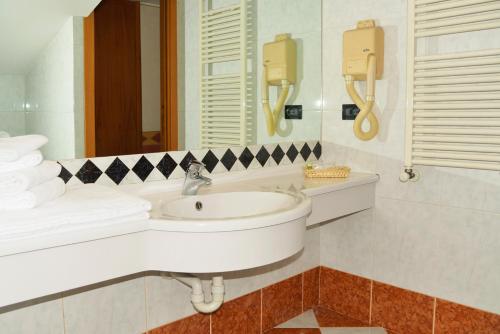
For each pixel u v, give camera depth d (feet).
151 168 5.75
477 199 6.31
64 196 4.32
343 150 7.71
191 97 6.22
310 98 7.78
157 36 5.83
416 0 6.35
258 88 7.06
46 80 4.90
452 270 6.64
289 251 4.65
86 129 5.20
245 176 6.78
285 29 7.32
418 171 6.82
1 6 4.54
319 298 8.39
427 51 6.53
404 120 6.90
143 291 5.93
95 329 5.54
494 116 5.83
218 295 5.58
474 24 5.93
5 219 3.55
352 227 7.78
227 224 4.17
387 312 7.45
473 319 6.50
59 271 3.76
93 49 5.23
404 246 7.13
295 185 6.28
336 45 7.61
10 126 4.69
